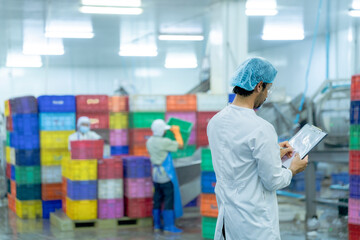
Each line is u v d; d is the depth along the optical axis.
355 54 15.20
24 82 22.31
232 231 2.71
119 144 10.13
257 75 2.70
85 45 18.36
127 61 23.06
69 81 23.52
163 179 7.22
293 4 11.55
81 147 7.48
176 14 12.80
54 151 8.47
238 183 2.66
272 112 9.08
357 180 5.36
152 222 7.81
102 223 7.58
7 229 7.58
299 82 18.17
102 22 13.82
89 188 7.52
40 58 20.39
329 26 14.98
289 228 7.35
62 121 8.48
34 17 12.78
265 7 11.75
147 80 23.86
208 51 11.92
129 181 7.65
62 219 7.57
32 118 8.47
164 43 18.17
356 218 5.39
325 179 12.28
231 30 10.77
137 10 12.12
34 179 8.54
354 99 5.39
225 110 2.79
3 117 11.15
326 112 7.69
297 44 18.19
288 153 2.82
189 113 9.66
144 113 9.67
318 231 7.12
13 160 9.05
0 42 16.80
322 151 7.32
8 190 9.98
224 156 2.71
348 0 11.19
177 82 23.98
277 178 2.58
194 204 9.59
